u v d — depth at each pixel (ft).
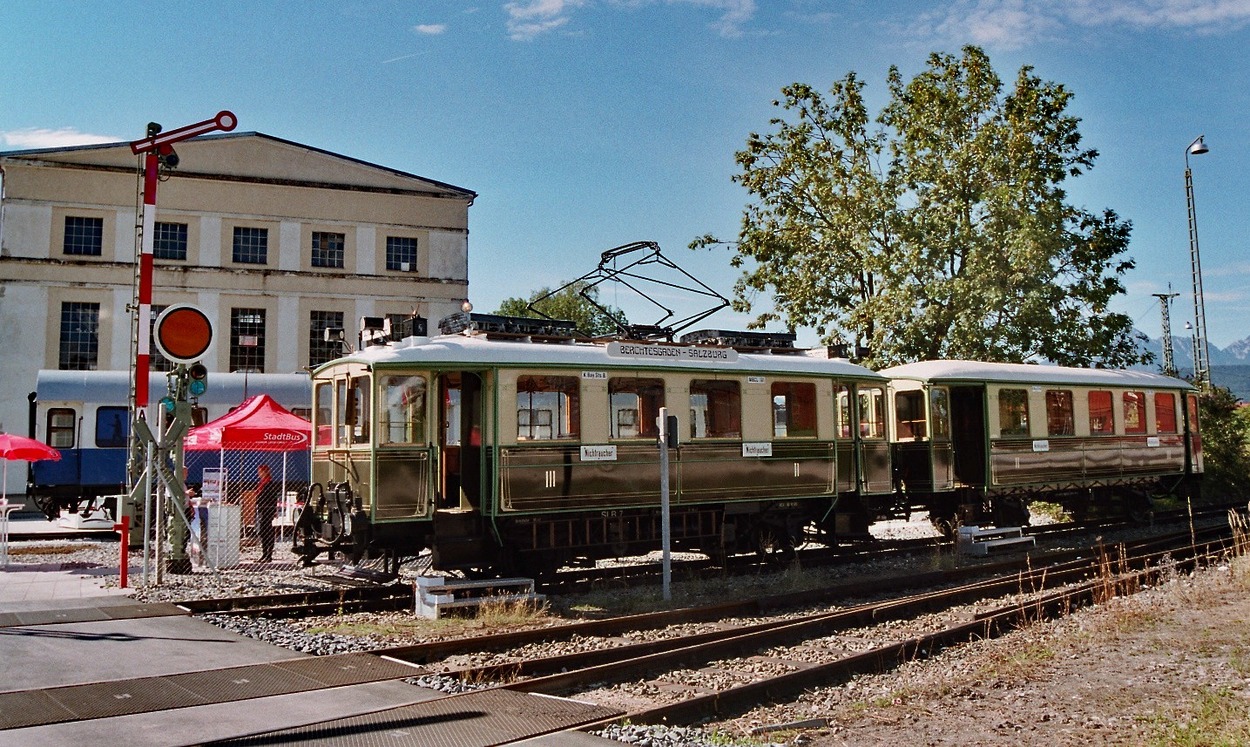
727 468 51.44
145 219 45.80
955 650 33.35
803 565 54.08
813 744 23.45
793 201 101.24
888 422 63.77
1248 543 53.36
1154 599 41.52
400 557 45.03
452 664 29.94
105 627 33.42
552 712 23.39
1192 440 81.66
